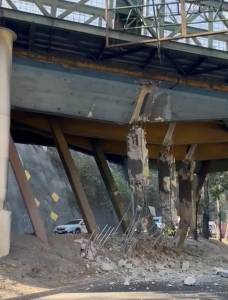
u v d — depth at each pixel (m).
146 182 22.31
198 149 31.31
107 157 33.62
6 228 16.48
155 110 21.78
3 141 16.97
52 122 24.08
